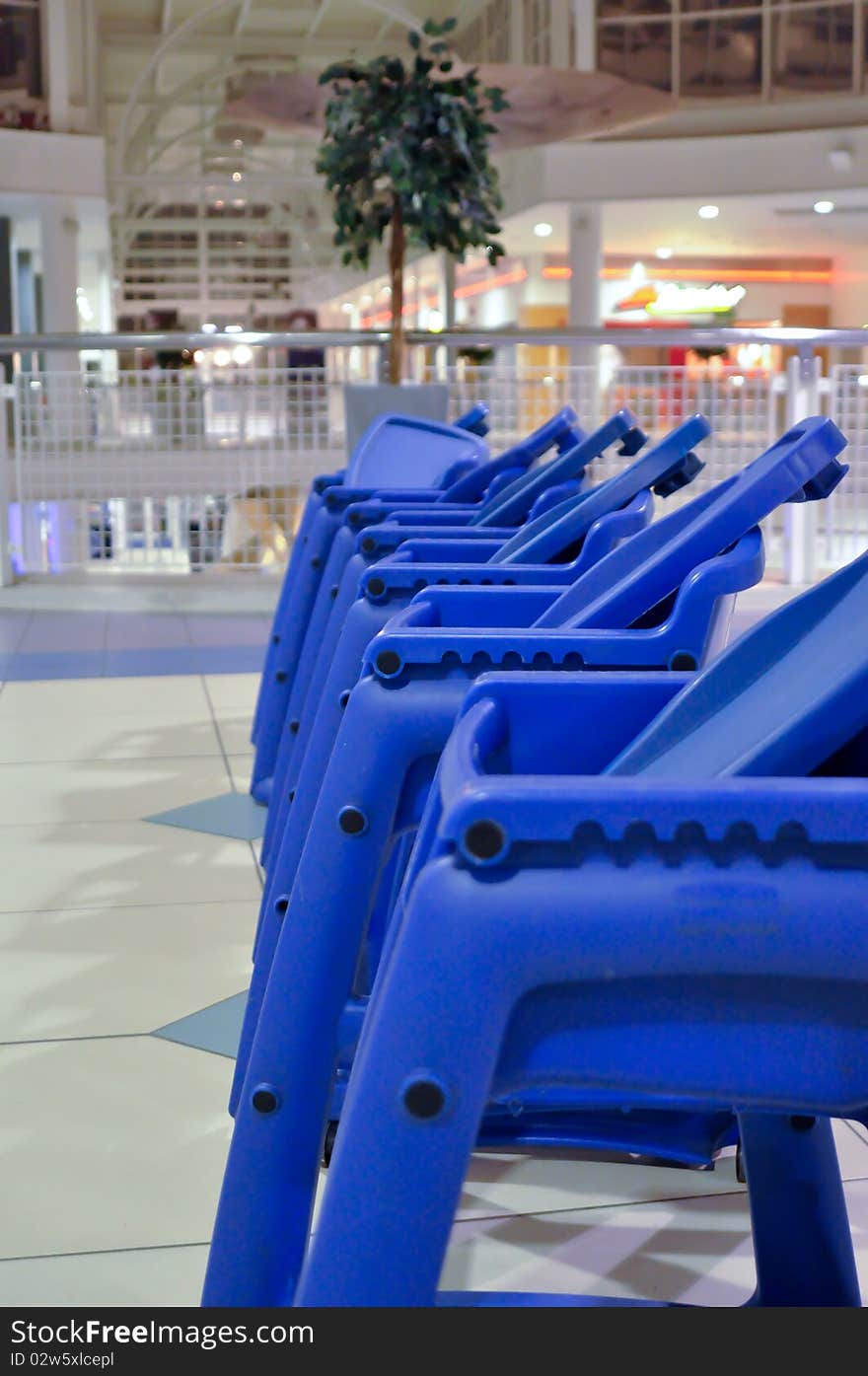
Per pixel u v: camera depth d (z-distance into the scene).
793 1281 0.99
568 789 0.50
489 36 17.61
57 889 2.24
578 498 1.63
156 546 6.30
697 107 14.24
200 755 3.19
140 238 26.83
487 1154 1.43
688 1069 0.51
